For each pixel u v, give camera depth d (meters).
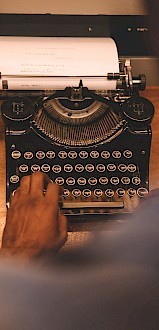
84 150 1.02
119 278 0.61
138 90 1.05
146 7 1.13
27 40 1.05
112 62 1.04
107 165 1.02
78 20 1.12
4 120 1.00
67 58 1.04
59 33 1.12
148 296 0.60
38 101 1.04
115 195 1.02
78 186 1.01
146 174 1.03
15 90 1.03
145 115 1.02
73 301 0.60
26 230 0.82
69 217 0.99
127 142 1.02
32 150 1.02
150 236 0.79
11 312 0.58
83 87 1.03
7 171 1.01
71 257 0.95
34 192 0.90
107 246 0.92
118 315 0.58
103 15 1.12
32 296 0.60
